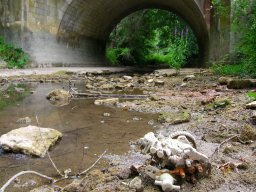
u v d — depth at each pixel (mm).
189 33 30172
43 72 14500
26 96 8141
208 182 2820
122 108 6578
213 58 18188
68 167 3346
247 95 7133
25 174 3146
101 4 23703
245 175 3029
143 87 10297
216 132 4527
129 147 4008
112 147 4004
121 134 4605
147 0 27875
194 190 2699
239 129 4617
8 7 17922
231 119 5203
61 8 20125
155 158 2941
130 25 34688
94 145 4090
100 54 29344
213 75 12578
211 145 3984
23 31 17953
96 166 3363
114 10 27062
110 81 12078
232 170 3146
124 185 2775
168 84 10812
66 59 21359
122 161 3490
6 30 18062
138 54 35125
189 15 25172
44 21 19062
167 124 5188
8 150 3744
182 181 2787
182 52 16312
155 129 4887
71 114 5961
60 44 20766
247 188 2795
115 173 3055
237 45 13164
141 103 6988
